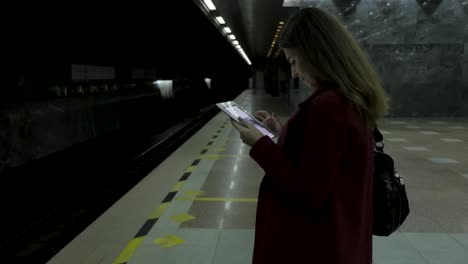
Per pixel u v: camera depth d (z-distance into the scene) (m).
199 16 13.40
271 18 16.22
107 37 10.38
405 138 9.68
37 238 4.45
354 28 14.27
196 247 3.43
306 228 1.24
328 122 1.18
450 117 14.65
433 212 4.38
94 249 3.39
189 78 35.41
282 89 32.09
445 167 6.57
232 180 5.71
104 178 7.43
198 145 8.70
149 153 10.08
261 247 1.32
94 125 13.29
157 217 4.16
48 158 10.01
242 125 1.36
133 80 17.80
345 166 1.22
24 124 8.96
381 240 3.58
